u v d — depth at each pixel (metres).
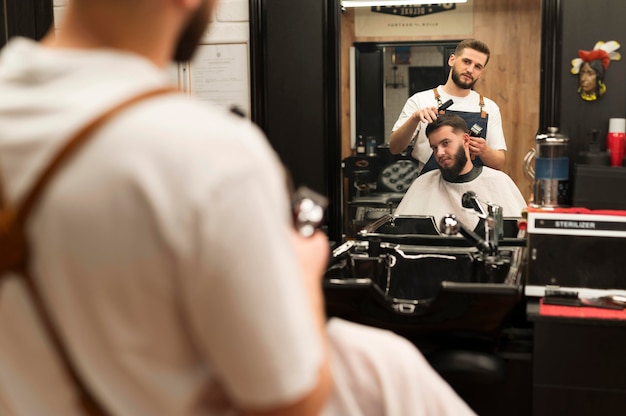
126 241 0.74
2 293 0.79
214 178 0.73
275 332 0.75
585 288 2.82
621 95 2.99
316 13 3.14
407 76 3.12
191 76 3.29
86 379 0.80
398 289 3.12
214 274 0.73
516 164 3.08
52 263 0.76
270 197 0.77
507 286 2.47
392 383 1.37
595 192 2.87
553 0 2.98
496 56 3.05
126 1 0.82
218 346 0.76
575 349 2.66
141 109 0.76
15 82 0.81
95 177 0.74
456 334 2.66
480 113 3.09
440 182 3.14
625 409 2.65
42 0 3.31
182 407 0.81
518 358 2.78
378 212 3.19
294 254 0.86
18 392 0.84
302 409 0.78
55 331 0.78
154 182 0.73
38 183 0.75
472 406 2.84
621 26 2.97
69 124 0.75
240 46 3.25
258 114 3.24
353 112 3.17
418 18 3.08
